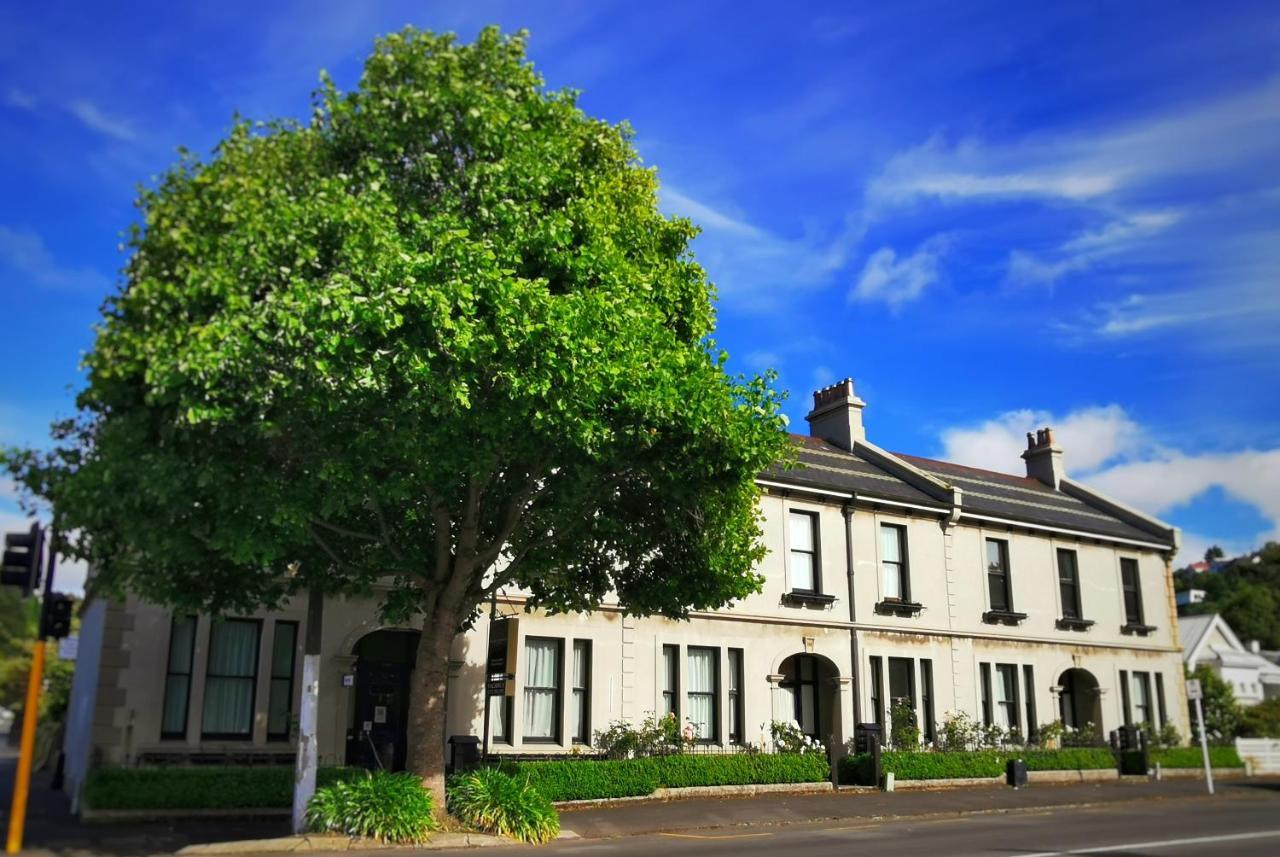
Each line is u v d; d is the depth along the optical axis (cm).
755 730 2475
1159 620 3403
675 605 1733
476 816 1506
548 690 2239
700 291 1622
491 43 1437
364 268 1180
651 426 1440
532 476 1501
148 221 1184
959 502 2927
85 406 1230
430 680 1542
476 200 1352
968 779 2611
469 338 1179
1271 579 9225
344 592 1694
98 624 1848
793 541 2669
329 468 1196
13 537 1168
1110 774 2925
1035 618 3072
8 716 7150
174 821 1656
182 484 1191
